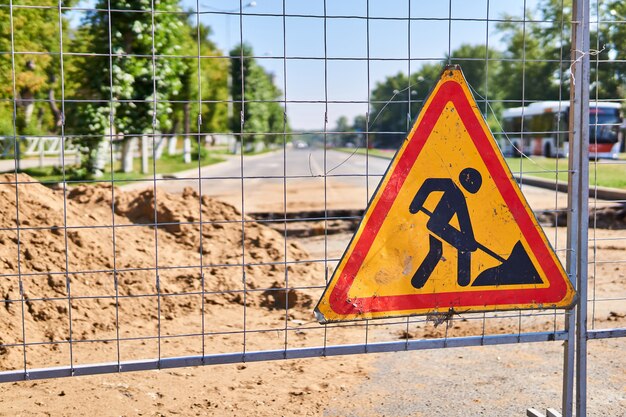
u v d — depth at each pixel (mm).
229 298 6992
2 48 20547
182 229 8602
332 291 3180
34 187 7656
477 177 3264
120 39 21641
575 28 3301
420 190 3223
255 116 48656
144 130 22578
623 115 18703
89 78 22109
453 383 4621
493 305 3320
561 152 23938
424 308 3262
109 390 4379
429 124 3215
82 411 4020
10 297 5738
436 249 3252
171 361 3031
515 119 32375
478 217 3279
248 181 25859
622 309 6609
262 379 4695
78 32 22172
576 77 3314
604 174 17344
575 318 3426
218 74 44938
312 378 4727
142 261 7207
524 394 4398
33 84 22359
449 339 3287
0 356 4980
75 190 9602
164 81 22688
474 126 3246
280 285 7355
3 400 4176
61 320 5766
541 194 18031
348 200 18094
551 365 4992
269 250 8453
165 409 4098
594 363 5000
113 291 6461
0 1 19250
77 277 6387
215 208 9523
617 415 4023
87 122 21828
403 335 5875
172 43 22594
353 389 4508
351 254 3189
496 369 4918
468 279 3289
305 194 20234
